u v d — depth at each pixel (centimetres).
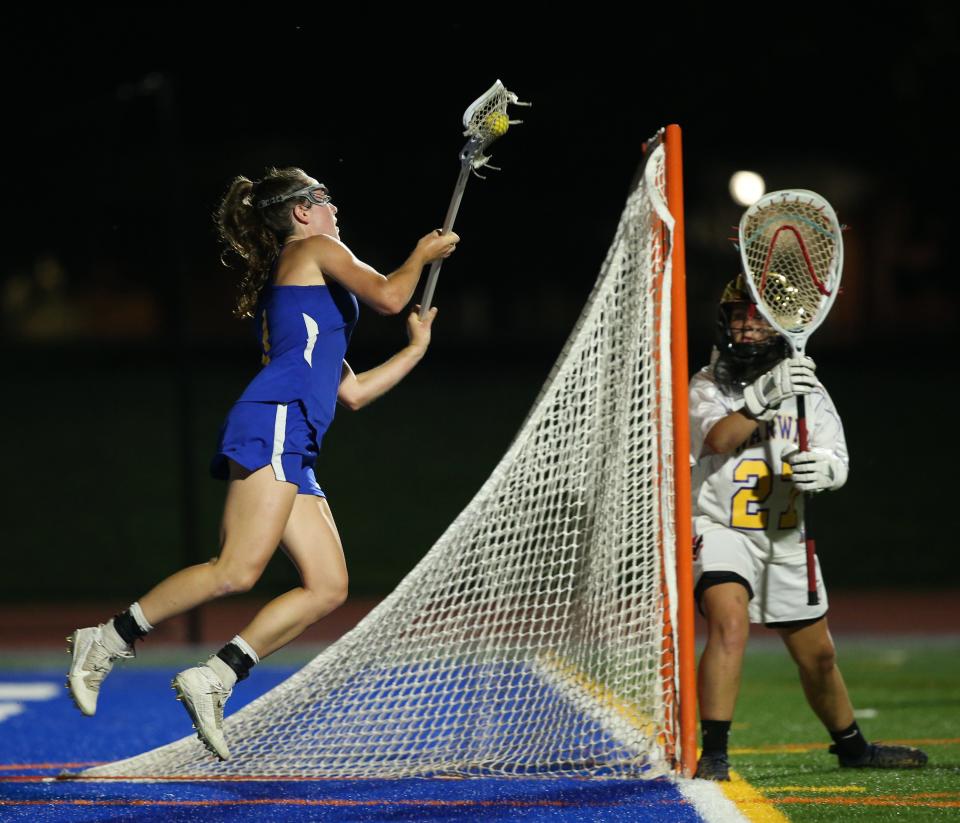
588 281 11875
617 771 1928
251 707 1998
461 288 12031
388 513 7319
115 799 1825
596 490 1972
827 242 1930
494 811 1702
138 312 12588
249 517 1698
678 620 1870
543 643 2020
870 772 2009
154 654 4175
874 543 6706
